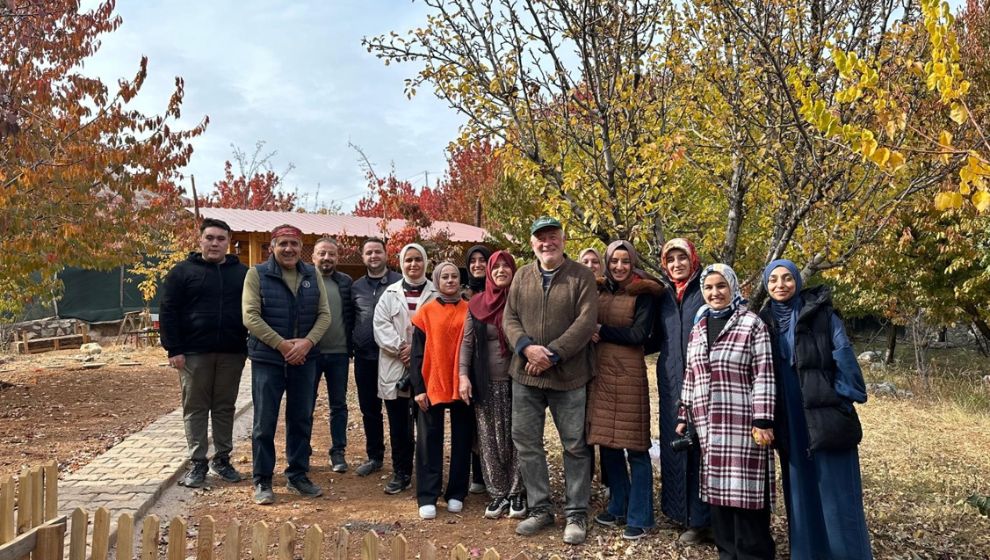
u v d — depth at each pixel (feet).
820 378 11.65
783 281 12.30
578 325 13.34
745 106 17.38
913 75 14.84
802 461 12.03
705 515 13.41
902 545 14.52
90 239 29.89
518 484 14.87
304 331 16.10
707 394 12.45
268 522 14.67
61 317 60.70
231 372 17.24
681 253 13.82
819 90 15.48
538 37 16.75
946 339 71.15
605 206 17.16
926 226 33.12
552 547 13.42
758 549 12.01
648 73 18.30
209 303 16.65
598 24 16.84
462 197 84.07
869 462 21.79
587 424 14.05
